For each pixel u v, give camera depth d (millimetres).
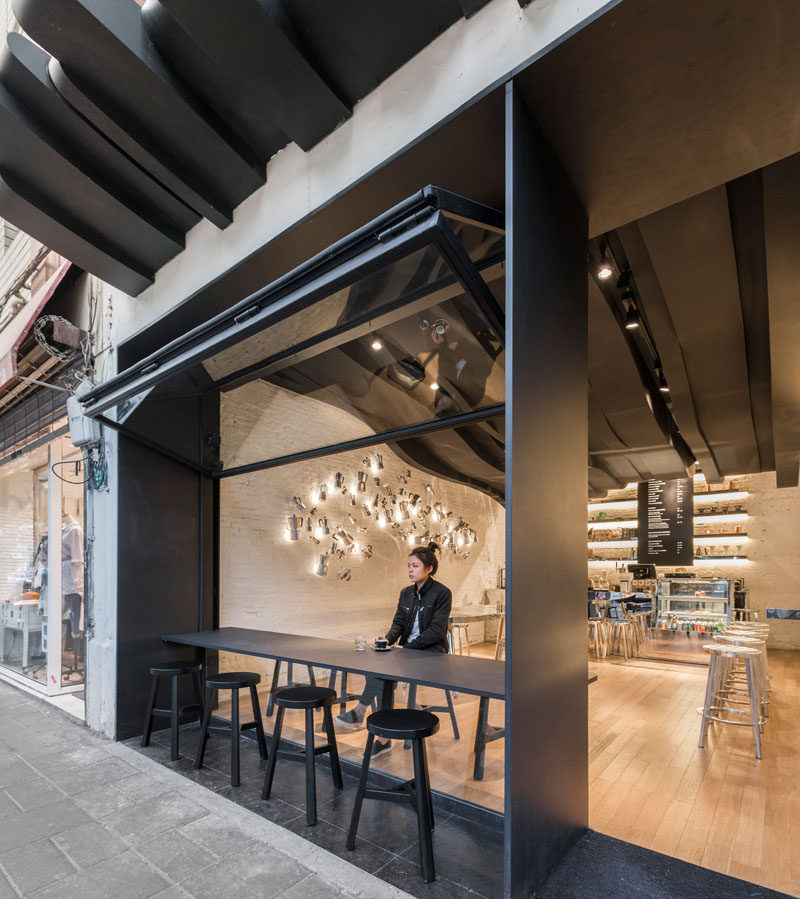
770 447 7965
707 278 3965
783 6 1620
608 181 2383
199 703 4352
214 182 3316
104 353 4602
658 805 3033
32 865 2385
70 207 3537
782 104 1988
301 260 3262
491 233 2184
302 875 2299
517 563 1750
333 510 6676
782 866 2400
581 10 1908
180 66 2818
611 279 4258
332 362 3314
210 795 3061
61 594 5414
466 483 8312
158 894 2180
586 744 2221
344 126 2752
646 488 9977
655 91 1944
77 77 2832
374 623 7164
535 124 2080
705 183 2406
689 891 1792
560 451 2113
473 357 2803
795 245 3586
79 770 3428
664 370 5484
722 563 10531
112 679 4051
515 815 1663
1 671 6281
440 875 2289
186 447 4359
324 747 3084
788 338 4633
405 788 2652
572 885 1814
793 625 9867
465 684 2496
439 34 2367
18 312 5457
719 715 4848
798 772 3527
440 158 2426
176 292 3852
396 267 2141
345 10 2361
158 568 4312
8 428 6547
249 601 5492
